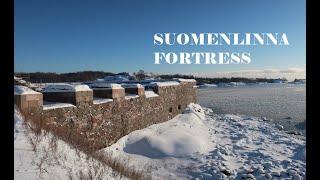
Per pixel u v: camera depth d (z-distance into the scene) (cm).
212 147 1366
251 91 7469
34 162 545
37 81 1689
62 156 640
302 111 3014
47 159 583
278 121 2367
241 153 1300
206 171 1055
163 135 1401
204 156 1209
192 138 1365
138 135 1405
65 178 544
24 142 614
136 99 1506
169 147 1250
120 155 1145
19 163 521
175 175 1020
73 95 989
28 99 792
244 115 2689
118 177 695
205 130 1781
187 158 1178
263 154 1275
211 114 2664
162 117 1906
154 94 1805
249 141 1523
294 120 2422
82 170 622
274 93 6309
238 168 1102
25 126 689
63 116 924
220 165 1107
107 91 1256
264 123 2200
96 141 1108
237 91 7675
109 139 1209
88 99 1066
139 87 1553
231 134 1700
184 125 1839
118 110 1302
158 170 1050
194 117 2178
